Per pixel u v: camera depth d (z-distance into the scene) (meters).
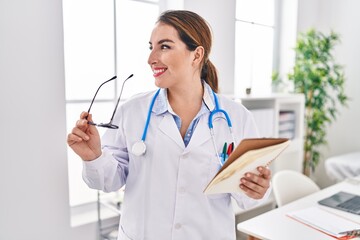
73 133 0.87
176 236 0.97
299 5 3.16
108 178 0.97
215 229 1.01
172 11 0.96
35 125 1.54
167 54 0.90
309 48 2.88
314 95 3.13
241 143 0.75
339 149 3.45
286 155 2.84
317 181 3.54
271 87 3.24
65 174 1.67
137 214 0.99
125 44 2.07
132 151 0.95
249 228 1.39
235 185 0.87
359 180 2.05
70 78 1.89
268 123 2.40
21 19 1.45
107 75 2.02
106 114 2.04
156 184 0.97
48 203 1.63
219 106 1.06
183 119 1.02
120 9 2.02
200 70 1.04
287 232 1.35
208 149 0.99
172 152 0.97
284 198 1.86
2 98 1.44
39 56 1.52
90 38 1.93
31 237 1.60
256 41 2.98
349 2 3.23
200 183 0.98
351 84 3.30
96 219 1.88
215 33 2.27
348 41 3.27
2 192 1.49
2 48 1.42
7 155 1.48
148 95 1.08
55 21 1.55
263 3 3.01
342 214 1.53
